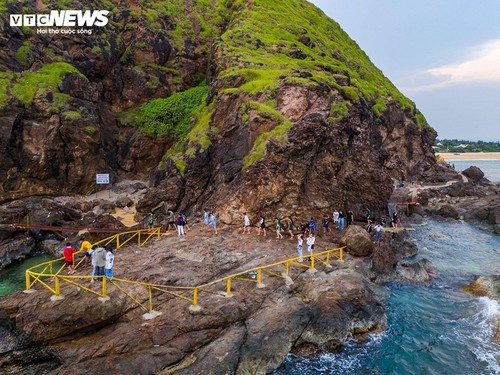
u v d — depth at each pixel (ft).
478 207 155.12
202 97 171.32
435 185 205.05
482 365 58.85
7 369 53.83
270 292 69.05
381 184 122.11
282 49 178.40
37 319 55.36
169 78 186.19
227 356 55.06
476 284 85.20
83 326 56.90
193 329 57.88
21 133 134.72
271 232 101.45
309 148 107.55
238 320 61.46
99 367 50.67
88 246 72.02
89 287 62.49
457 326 69.77
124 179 165.78
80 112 147.43
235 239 96.02
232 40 173.99
